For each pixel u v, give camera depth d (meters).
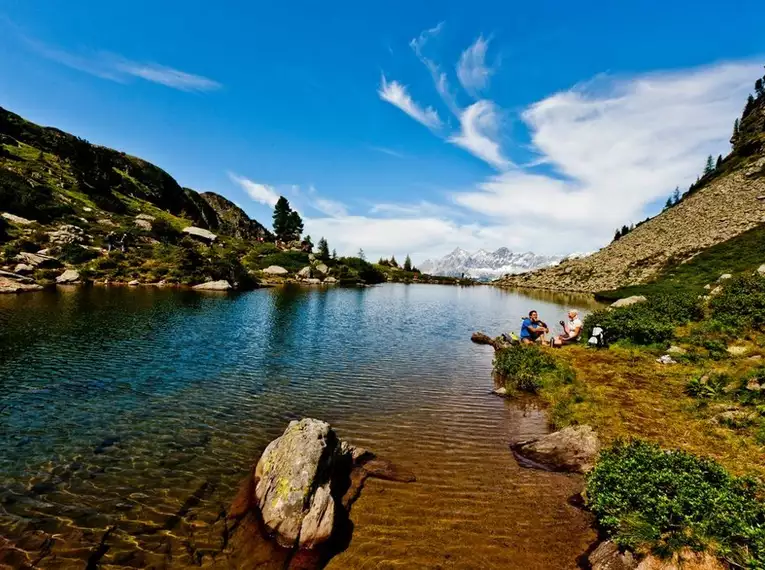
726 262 59.25
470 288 114.75
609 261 100.12
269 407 14.99
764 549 5.78
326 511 8.20
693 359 18.28
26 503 8.70
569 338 25.64
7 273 41.97
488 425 13.98
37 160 96.94
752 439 10.80
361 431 13.24
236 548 7.67
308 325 33.69
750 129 121.38
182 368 19.06
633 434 11.82
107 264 57.06
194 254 64.44
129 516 8.47
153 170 141.38
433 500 9.42
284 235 153.38
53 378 16.56
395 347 26.73
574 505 9.27
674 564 6.20
